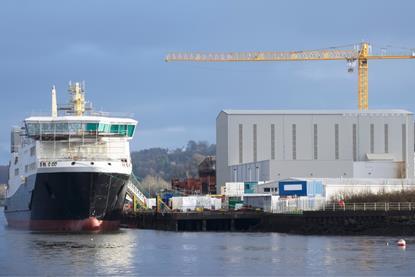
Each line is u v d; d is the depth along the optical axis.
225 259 99.50
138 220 178.88
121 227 181.00
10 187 183.12
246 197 195.50
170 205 193.38
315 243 119.94
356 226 139.38
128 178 151.38
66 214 146.00
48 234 139.62
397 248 109.56
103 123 151.88
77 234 140.12
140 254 105.75
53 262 96.94
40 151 150.62
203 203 193.00
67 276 86.19
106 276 86.00
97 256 103.19
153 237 137.88
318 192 182.62
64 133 150.50
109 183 145.12
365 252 104.75
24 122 153.12
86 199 143.88
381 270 87.88
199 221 168.88
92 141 152.88
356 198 156.62
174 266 93.25
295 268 90.56
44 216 149.12
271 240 128.25
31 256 103.12
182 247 115.88
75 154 151.50
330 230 141.88
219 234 148.12
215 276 85.62
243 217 165.25
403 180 186.38
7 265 94.25
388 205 140.88
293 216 149.75
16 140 182.50
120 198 150.25
